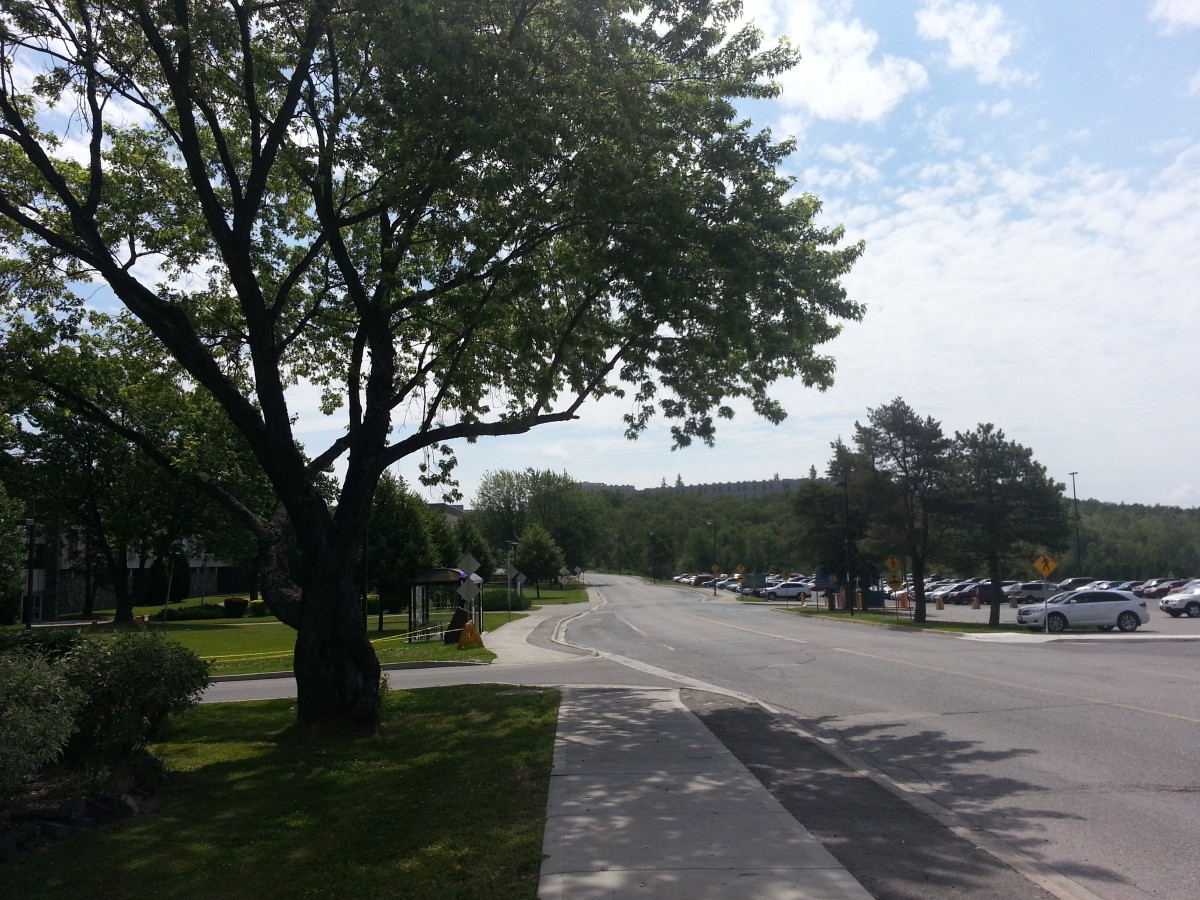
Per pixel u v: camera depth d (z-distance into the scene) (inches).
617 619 1851.6
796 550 2517.2
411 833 255.3
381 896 205.0
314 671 434.9
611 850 234.8
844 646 998.4
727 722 462.6
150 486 1964.8
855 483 1781.5
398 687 697.0
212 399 629.6
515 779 322.7
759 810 276.7
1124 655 831.7
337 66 468.4
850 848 243.8
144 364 582.9
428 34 414.6
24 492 1883.6
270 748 405.1
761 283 504.7
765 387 622.5
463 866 223.9
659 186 474.6
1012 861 232.5
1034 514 1656.0
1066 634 1189.7
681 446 610.2
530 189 486.3
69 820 274.1
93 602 2810.0
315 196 454.9
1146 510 5388.8
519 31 454.3
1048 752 377.4
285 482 434.9
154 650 333.4
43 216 508.1
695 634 1309.1
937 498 1684.3
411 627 1381.6
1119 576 3762.3
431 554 1768.0
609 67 470.0
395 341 608.7
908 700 544.7
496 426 486.0
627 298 504.7
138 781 321.7
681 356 552.7
